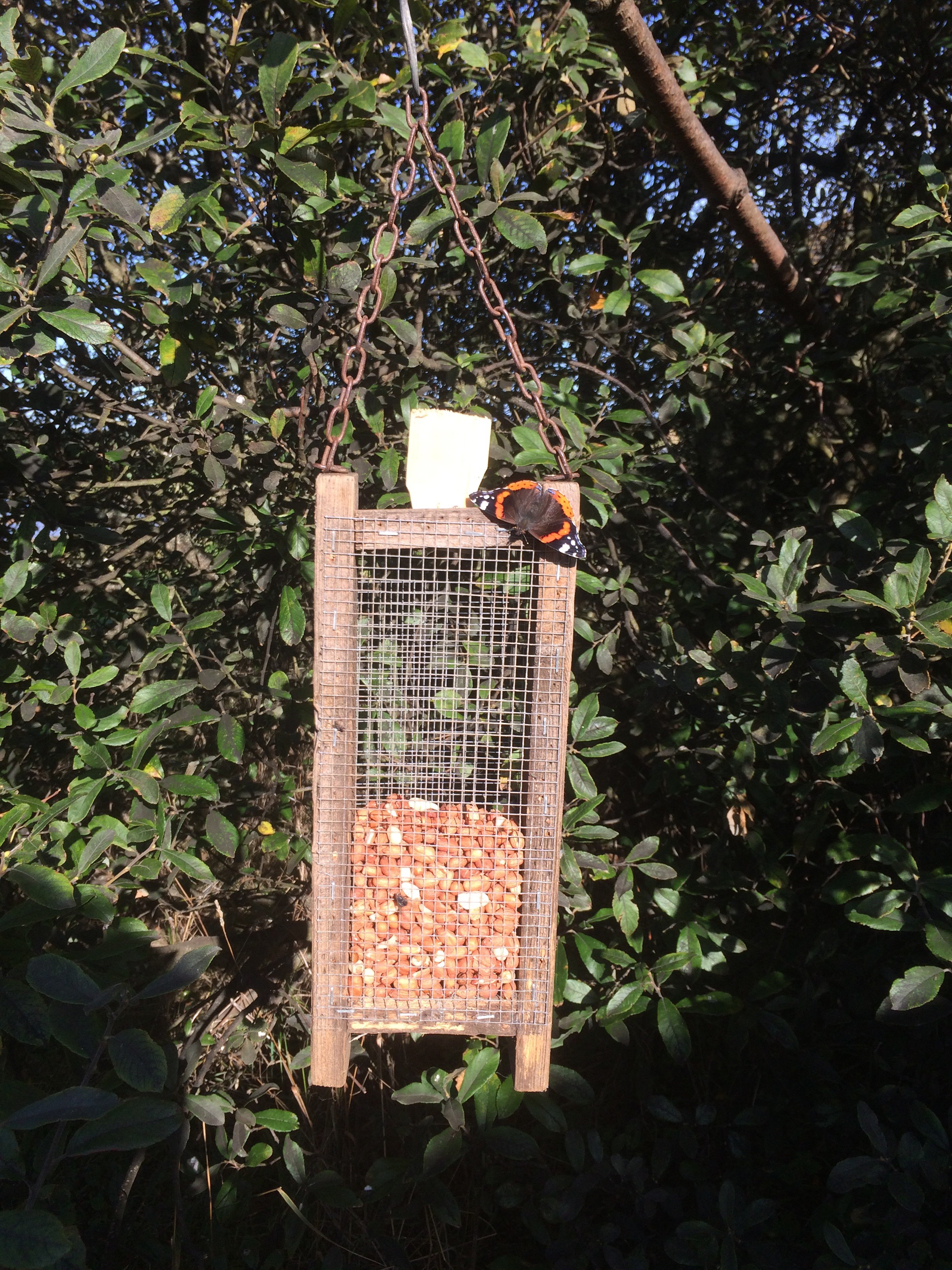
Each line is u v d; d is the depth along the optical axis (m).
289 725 2.60
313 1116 3.06
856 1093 2.50
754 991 2.41
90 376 2.81
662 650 2.66
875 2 3.20
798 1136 2.74
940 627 1.76
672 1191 2.46
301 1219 2.50
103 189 1.73
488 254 2.77
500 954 1.83
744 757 2.29
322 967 1.77
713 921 2.73
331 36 2.70
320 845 1.75
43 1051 3.04
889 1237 2.18
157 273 1.98
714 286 2.90
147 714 2.89
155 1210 2.80
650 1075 2.89
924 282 2.29
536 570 1.81
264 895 3.21
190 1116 2.67
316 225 2.08
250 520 2.62
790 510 3.22
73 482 2.79
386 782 2.26
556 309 3.08
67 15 2.94
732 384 3.08
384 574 2.29
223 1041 2.93
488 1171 2.76
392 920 1.83
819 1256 2.32
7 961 1.79
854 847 1.88
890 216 3.30
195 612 3.00
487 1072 2.18
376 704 2.25
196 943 3.06
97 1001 1.44
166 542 2.93
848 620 2.05
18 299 1.86
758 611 2.55
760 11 3.18
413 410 2.02
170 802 2.95
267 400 2.38
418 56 2.48
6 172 1.75
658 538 3.04
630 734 2.97
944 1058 2.43
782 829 2.80
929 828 2.59
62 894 1.66
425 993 1.81
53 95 1.92
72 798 1.97
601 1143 2.55
